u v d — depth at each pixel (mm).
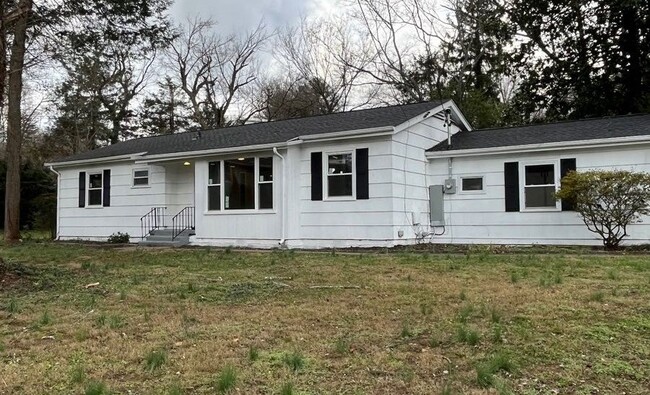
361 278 7102
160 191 15719
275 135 13586
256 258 9766
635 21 18703
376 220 11695
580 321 4438
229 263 9078
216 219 13797
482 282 6473
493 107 22172
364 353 3764
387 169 11594
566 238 11430
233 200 13562
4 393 3064
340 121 13852
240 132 16031
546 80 21625
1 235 20391
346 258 9477
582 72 20406
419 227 12617
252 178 13289
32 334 4461
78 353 3861
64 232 18000
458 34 24453
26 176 23297
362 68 27672
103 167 17062
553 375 3264
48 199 21297
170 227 15617
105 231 16906
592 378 3213
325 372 3375
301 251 11250
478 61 24141
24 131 31469
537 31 21828
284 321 4773
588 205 10164
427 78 25625
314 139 12234
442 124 14148
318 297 5875
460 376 3262
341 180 12203
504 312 4789
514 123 22484
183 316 5020
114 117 35062
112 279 7379
